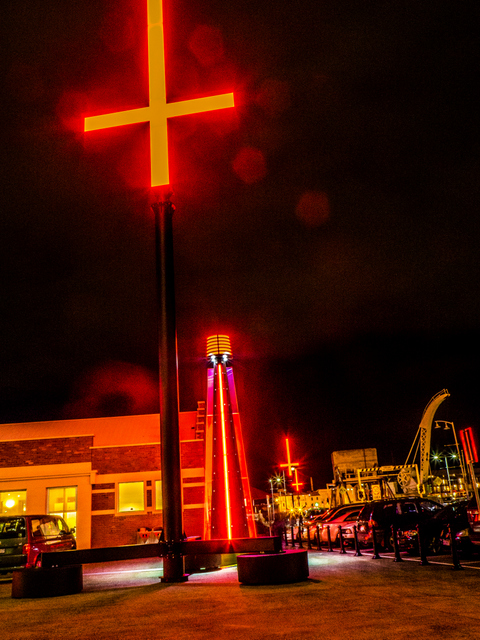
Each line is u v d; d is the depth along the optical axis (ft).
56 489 92.99
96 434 110.52
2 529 53.36
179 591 31.76
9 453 93.76
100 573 51.70
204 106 37.81
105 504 92.43
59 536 56.44
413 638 17.06
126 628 21.47
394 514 54.39
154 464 94.43
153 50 39.14
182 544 36.04
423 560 39.83
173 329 38.22
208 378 101.30
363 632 18.28
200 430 101.14
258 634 18.83
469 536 40.88
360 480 212.02
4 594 37.76
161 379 37.45
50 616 25.71
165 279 38.68
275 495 214.28
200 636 19.08
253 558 32.60
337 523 60.70
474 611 21.12
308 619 21.06
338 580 32.63
